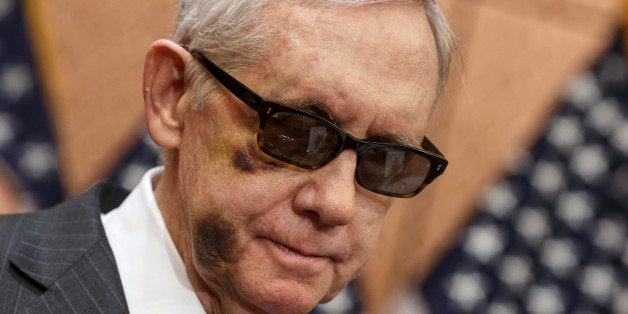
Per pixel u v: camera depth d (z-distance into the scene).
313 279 1.55
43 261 1.61
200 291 1.66
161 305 1.62
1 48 3.24
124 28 3.29
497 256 3.55
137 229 1.70
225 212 1.50
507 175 3.59
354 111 1.46
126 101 3.31
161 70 1.61
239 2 1.52
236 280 1.54
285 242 1.50
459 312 3.49
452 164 3.54
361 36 1.46
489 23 3.55
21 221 1.73
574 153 3.63
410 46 1.51
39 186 3.24
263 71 1.47
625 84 3.65
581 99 3.64
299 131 1.45
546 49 3.61
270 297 1.52
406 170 1.58
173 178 1.68
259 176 1.49
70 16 3.27
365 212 1.59
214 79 1.52
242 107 1.49
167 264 1.65
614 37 3.65
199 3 1.61
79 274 1.58
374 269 3.47
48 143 3.26
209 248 1.53
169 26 1.93
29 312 1.49
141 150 3.32
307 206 1.48
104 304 1.54
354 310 3.43
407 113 1.52
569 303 3.59
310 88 1.44
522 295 3.57
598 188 3.64
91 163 3.29
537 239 3.60
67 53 3.27
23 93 3.25
